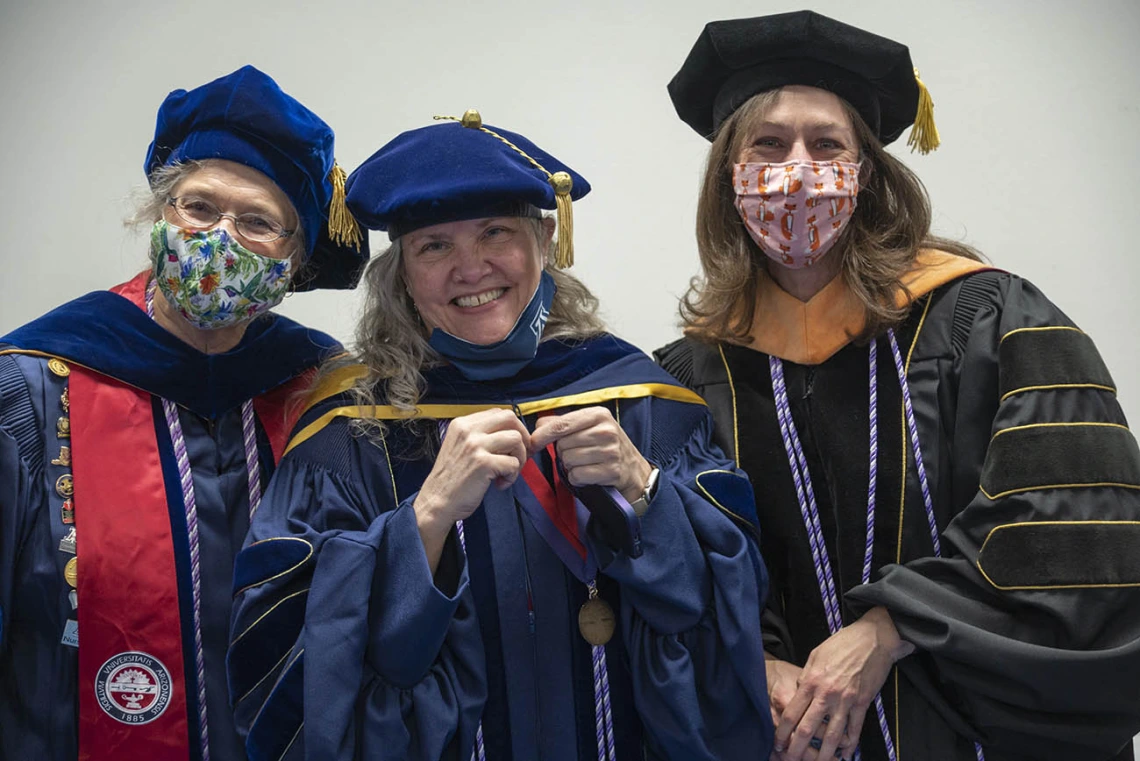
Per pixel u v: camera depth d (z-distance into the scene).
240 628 1.89
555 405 2.11
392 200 1.97
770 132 2.16
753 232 2.19
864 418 2.14
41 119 3.49
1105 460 1.93
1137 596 1.86
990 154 3.31
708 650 1.96
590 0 3.49
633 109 3.47
